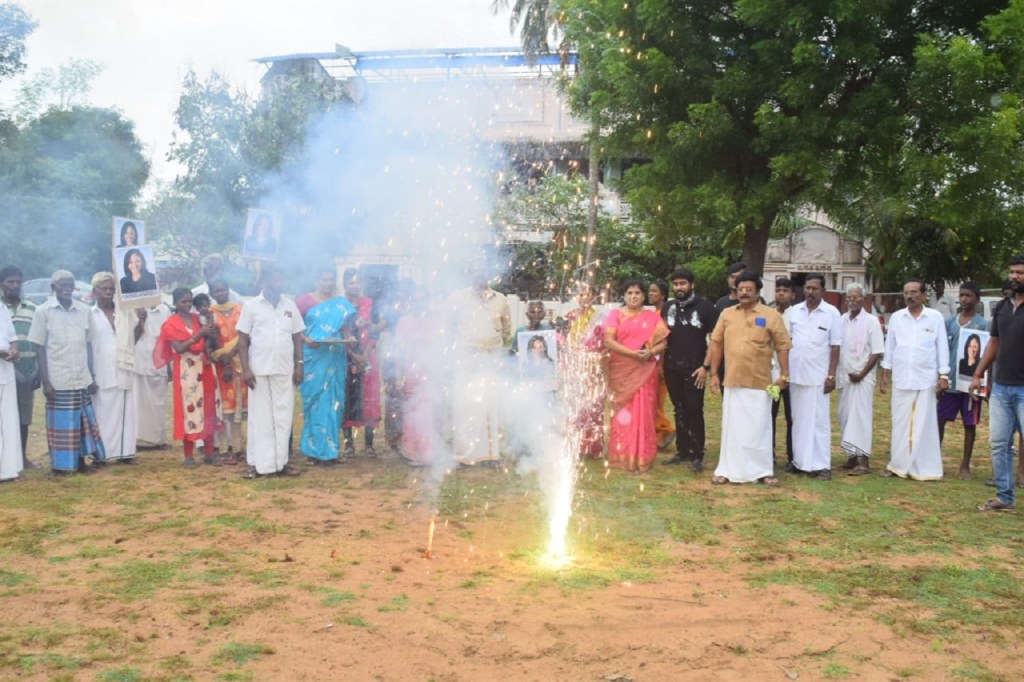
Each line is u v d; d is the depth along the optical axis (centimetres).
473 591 526
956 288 2608
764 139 1588
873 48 1512
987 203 1555
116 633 457
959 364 896
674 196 1683
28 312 921
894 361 909
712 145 1655
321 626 467
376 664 423
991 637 468
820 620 489
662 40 1669
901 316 908
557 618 482
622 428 937
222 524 682
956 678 418
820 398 908
